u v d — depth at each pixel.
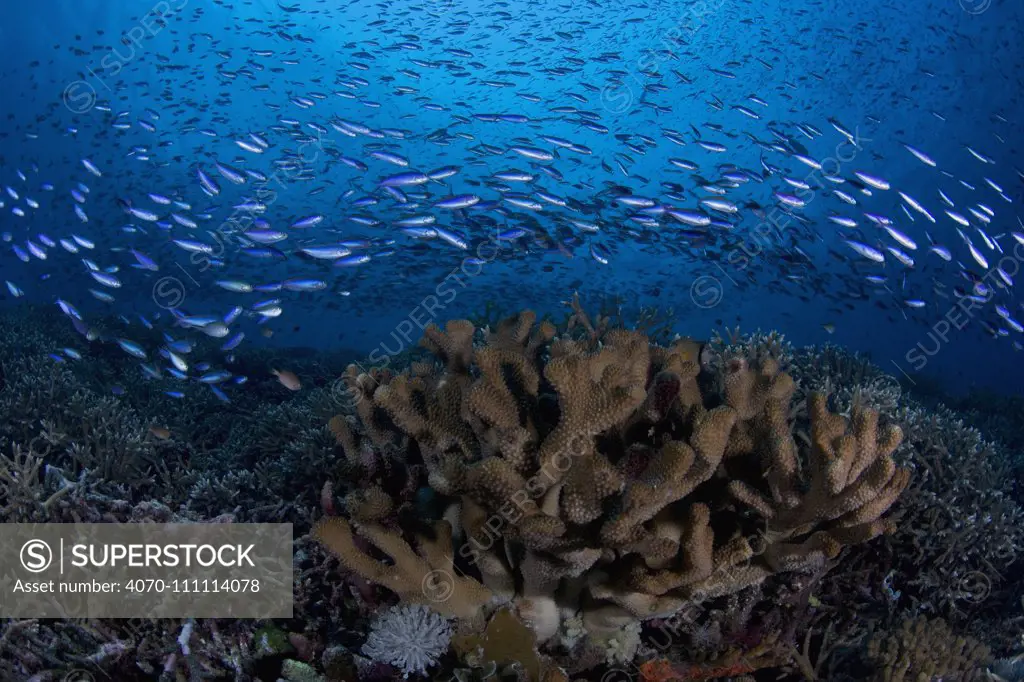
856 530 2.44
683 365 2.88
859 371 7.17
